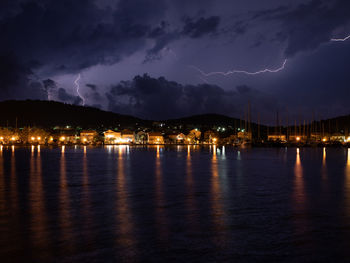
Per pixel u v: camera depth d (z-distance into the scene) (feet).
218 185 88.89
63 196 71.51
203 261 35.17
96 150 344.08
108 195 72.90
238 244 40.24
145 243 40.47
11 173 117.91
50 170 129.08
